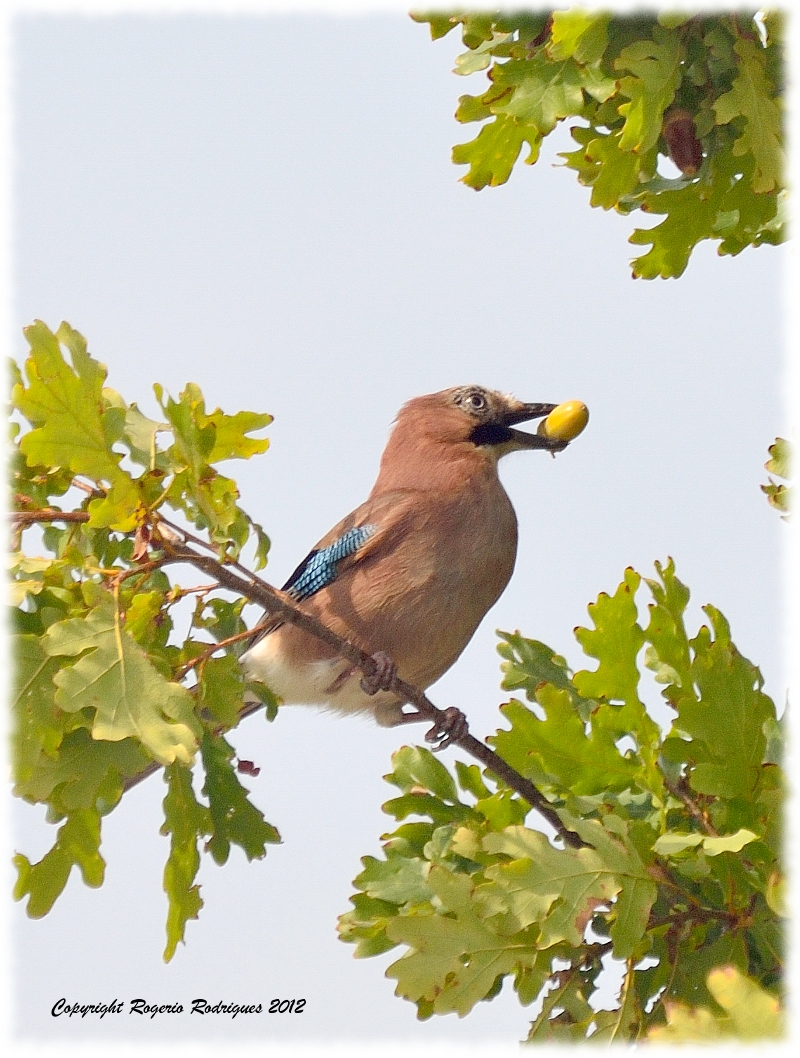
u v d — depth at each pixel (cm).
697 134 885
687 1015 593
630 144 834
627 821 770
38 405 766
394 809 878
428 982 719
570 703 828
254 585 833
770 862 773
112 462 782
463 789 901
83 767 775
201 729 755
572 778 825
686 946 783
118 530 786
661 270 942
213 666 829
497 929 724
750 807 795
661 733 841
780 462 840
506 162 939
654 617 828
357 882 848
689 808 823
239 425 853
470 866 841
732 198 920
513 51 905
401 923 722
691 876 789
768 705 836
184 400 804
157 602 786
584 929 717
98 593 765
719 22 853
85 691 730
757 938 778
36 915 780
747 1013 590
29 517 822
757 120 846
